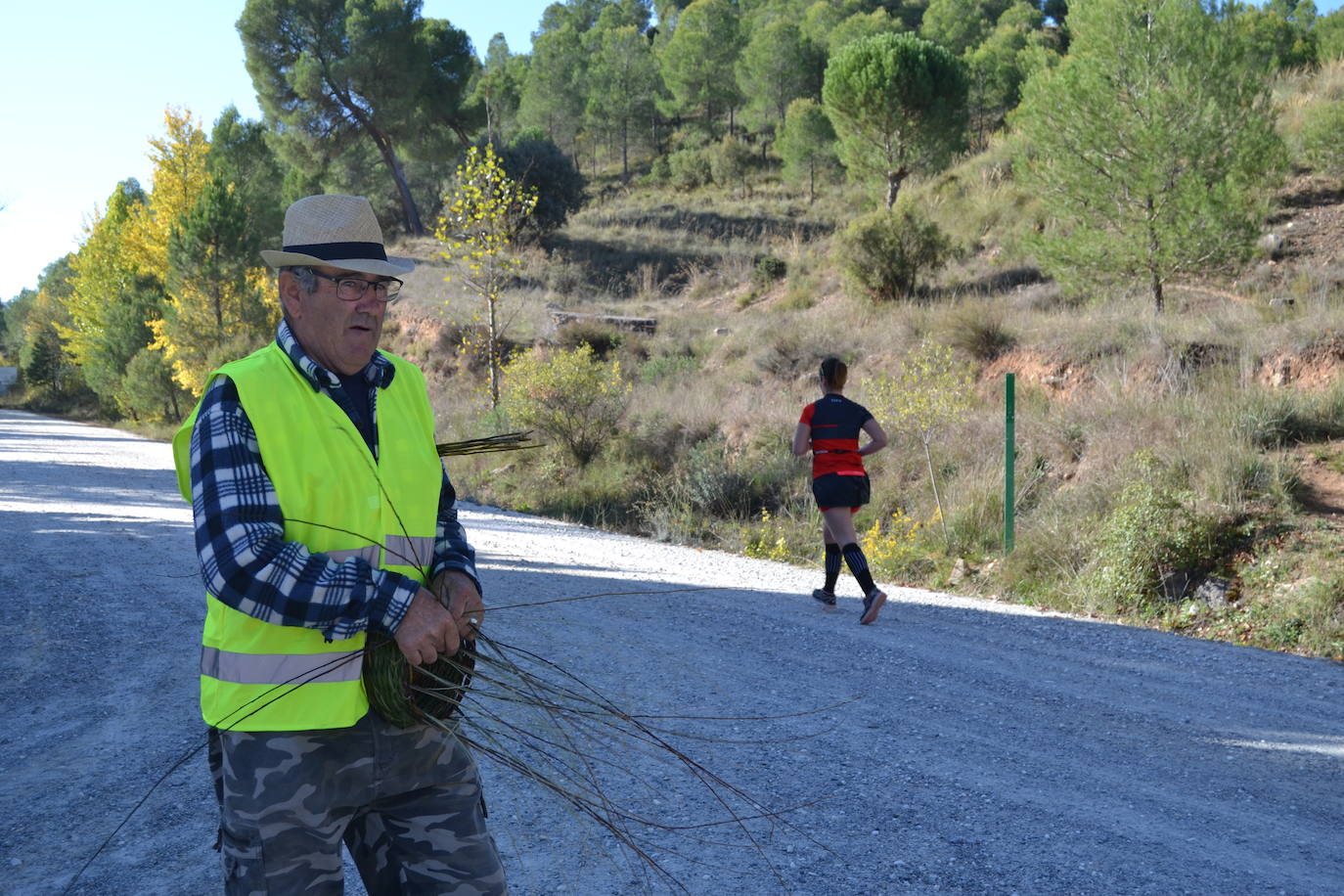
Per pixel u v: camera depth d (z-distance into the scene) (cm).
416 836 197
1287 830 362
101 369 3953
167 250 3102
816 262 2512
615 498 1370
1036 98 1439
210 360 2909
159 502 1298
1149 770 420
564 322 2381
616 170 6078
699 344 2036
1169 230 1313
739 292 2567
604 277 3122
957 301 1741
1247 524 763
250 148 4244
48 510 1202
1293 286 1329
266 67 4556
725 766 418
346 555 184
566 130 6322
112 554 892
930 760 429
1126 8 1355
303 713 179
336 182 4841
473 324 2373
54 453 2236
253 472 176
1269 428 913
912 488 1070
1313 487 820
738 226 3569
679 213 3894
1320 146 1653
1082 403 1076
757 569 893
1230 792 396
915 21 7619
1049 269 1468
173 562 853
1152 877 326
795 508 1155
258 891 179
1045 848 347
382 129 4622
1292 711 495
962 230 2109
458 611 197
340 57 4484
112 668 561
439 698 187
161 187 3234
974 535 929
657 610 702
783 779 407
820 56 5662
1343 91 1884
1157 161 1320
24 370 7012
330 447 186
